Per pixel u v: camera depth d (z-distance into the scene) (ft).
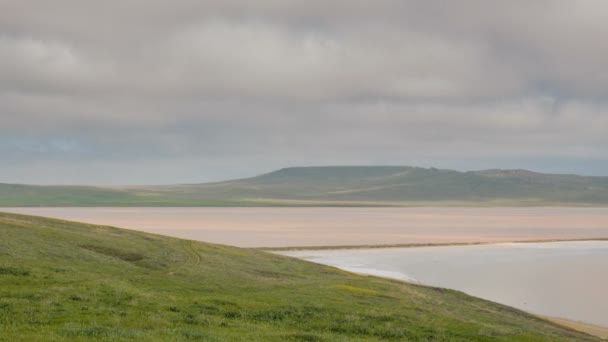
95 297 141.18
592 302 246.88
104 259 214.28
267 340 110.93
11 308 119.75
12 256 188.75
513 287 283.79
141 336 100.78
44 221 282.56
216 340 104.22
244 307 151.64
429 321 157.79
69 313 120.47
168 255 247.91
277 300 168.96
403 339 132.57
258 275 231.71
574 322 209.97
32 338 91.40
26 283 153.38
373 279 258.78
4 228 234.17
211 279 203.41
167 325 118.73
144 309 134.21
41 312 118.93
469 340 136.15
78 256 210.59
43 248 211.41
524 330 169.78
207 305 147.23
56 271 175.73
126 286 162.40
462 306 209.97
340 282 230.68
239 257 276.00
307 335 119.96
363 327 139.85
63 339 92.99
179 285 181.98
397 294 213.25
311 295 186.70
